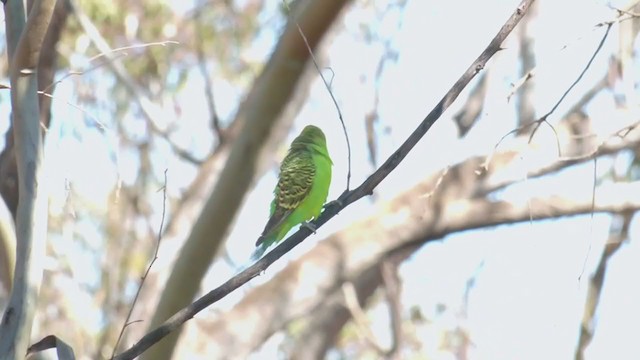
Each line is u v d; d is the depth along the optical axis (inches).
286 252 295.3
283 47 481.1
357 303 716.7
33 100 285.1
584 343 646.5
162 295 494.0
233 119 667.4
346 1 461.4
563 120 670.5
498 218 652.1
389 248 645.9
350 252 636.7
